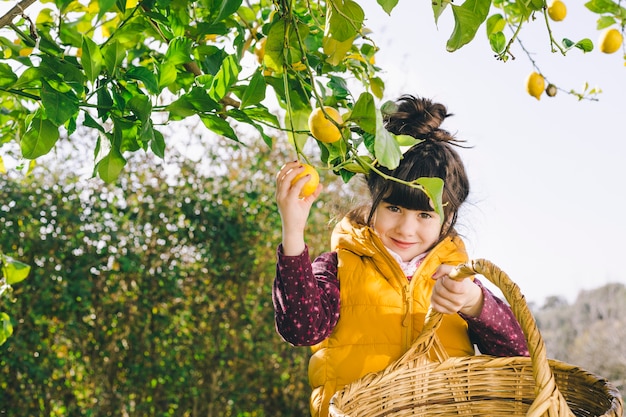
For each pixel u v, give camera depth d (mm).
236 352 3709
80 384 3443
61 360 3311
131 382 3459
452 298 1245
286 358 3857
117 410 3463
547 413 989
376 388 1211
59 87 1061
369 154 1096
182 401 3617
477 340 1503
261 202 3789
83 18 1426
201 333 3648
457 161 1572
